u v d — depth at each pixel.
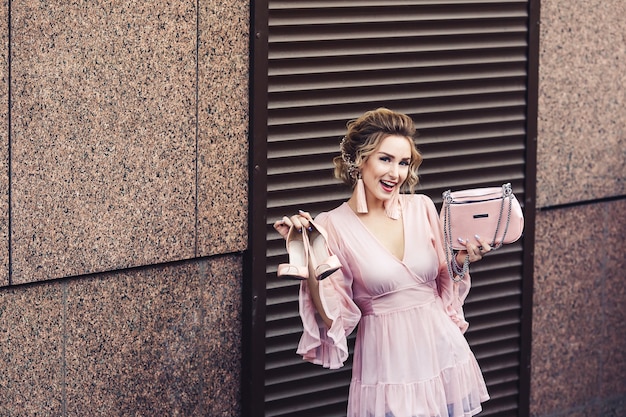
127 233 5.06
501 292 6.26
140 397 5.23
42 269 4.84
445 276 4.80
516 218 4.59
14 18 4.63
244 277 5.46
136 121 5.02
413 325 4.63
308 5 5.41
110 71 4.91
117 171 4.99
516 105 6.14
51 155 4.80
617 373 6.90
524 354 6.37
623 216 6.75
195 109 5.18
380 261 4.59
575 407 6.74
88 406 5.08
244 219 5.41
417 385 4.61
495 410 6.36
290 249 4.47
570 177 6.46
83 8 4.80
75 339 5.00
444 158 5.94
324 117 5.54
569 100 6.38
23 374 4.88
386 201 4.68
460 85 5.95
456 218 4.59
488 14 5.99
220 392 5.48
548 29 6.23
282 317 5.54
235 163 5.34
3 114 4.66
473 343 6.20
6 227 4.73
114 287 5.09
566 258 6.55
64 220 4.88
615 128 6.61
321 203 5.58
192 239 5.26
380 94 5.70
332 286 4.54
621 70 6.57
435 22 5.82
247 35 5.29
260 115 5.32
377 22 5.62
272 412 5.58
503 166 6.14
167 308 5.26
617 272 6.79
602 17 6.44
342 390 5.75
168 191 5.15
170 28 5.05
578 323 6.67
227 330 5.46
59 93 4.79
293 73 5.42
